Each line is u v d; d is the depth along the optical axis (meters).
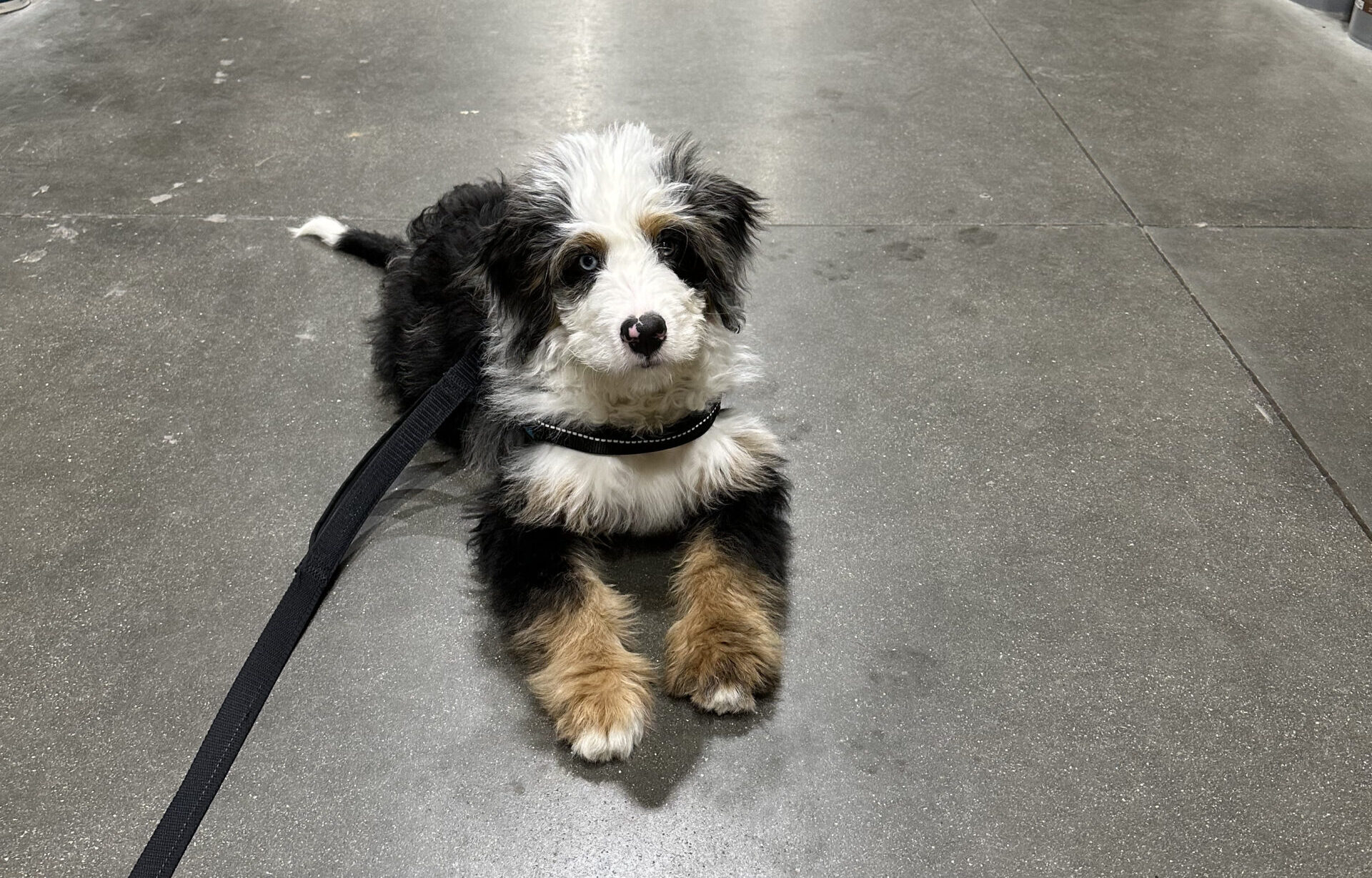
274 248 1.19
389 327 0.94
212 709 0.70
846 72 1.65
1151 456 0.91
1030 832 0.62
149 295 1.12
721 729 0.68
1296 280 1.15
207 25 1.83
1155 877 0.60
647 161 0.70
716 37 1.78
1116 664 0.73
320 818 0.63
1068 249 1.21
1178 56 1.71
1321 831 0.62
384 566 0.80
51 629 0.75
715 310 0.73
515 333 0.73
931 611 0.77
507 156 1.38
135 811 0.64
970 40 1.78
